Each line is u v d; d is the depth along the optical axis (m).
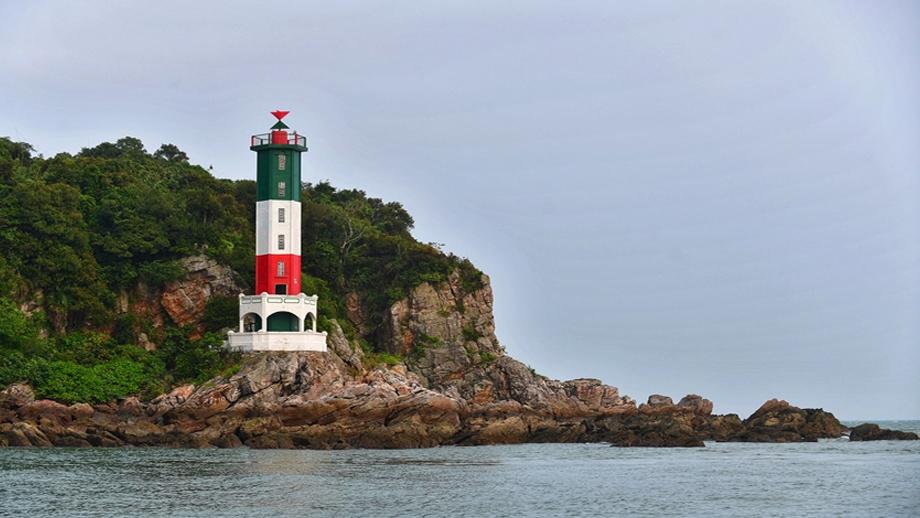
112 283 164.12
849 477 115.88
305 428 144.25
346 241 187.38
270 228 156.88
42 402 142.00
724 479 113.94
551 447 151.75
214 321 163.12
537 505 96.00
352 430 146.50
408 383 158.00
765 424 169.12
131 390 149.50
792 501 99.06
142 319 163.12
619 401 175.25
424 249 182.00
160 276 163.75
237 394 145.88
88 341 156.12
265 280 156.75
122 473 111.38
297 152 159.25
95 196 171.88
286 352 151.75
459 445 150.12
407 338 175.12
